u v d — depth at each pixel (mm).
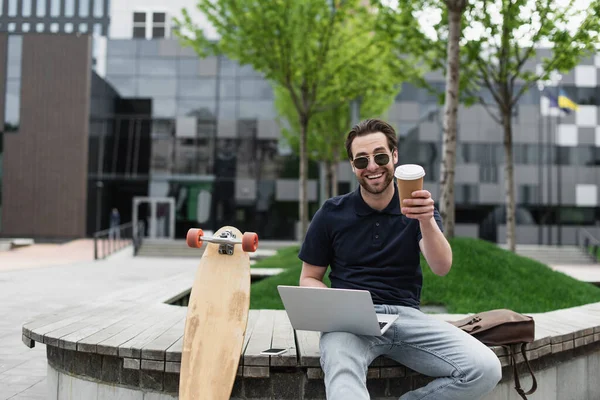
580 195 28984
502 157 29203
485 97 29312
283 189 29344
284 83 14133
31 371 4715
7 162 28656
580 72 29328
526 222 28984
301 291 2428
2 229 28422
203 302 2861
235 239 2922
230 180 29422
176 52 29875
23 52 29031
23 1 38312
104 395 2977
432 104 29203
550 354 3426
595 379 3779
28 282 11562
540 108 29172
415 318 2586
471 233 29016
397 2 10391
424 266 6867
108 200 29359
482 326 2859
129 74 29766
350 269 2750
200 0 12820
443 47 10938
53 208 28594
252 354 2742
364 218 2717
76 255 21141
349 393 2221
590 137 29203
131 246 23719
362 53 14000
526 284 6750
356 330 2457
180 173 29438
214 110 29688
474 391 2377
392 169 2613
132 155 29453
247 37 12922
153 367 2775
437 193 28859
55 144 28781
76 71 29047
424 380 2846
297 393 2771
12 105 28906
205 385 2596
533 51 10953
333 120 21844
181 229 29312
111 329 3430
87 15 38125
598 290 7133
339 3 12781
